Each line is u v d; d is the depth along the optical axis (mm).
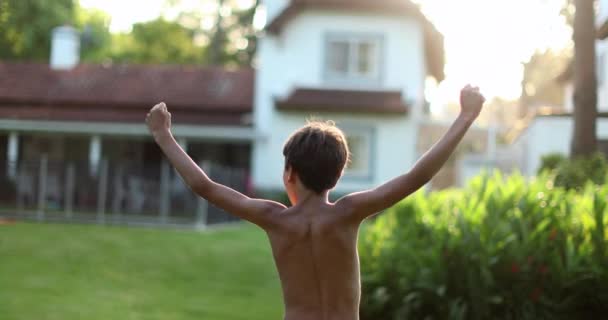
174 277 9688
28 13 30094
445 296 5996
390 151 20734
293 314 2600
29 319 6656
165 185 16609
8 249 11281
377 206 2592
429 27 20875
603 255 5848
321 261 2588
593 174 8484
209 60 42406
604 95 17906
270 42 21250
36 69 25219
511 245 5902
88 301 7754
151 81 24609
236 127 22094
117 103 23578
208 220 16781
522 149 20891
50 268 9906
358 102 20516
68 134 21781
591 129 9016
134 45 43125
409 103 20438
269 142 21141
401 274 6457
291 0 20781
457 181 24719
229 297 8406
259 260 11312
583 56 9031
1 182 16688
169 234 14250
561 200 6367
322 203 2639
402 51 20906
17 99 23641
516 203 6504
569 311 5883
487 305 5785
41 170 16719
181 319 7004
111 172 16625
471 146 27047
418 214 7254
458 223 6223
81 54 37531
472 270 5898
